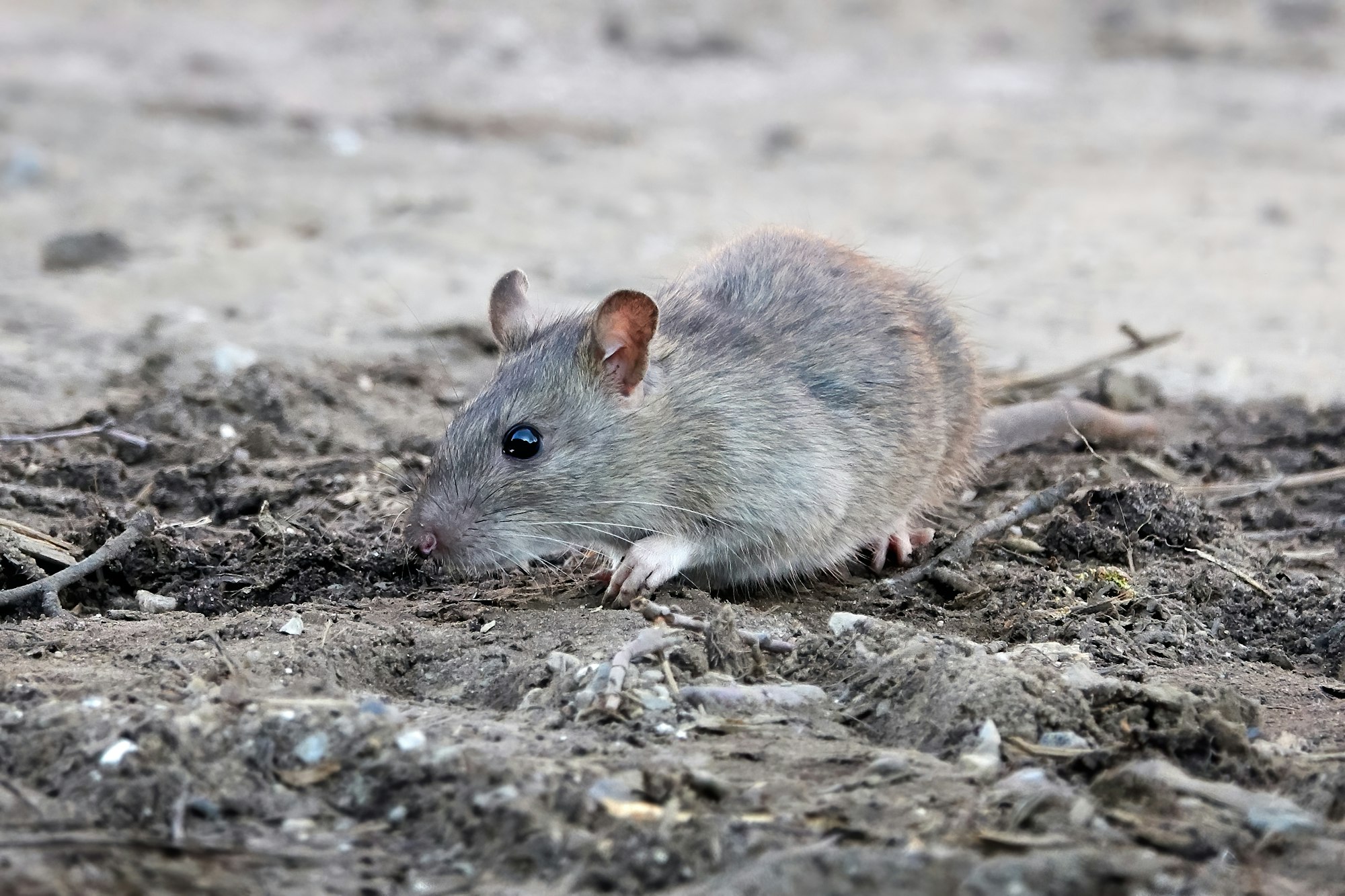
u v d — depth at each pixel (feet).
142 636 31.58
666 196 92.48
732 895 21.56
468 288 69.15
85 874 22.31
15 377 53.21
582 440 35.09
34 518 39.40
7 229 77.71
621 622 31.96
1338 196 93.35
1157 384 53.57
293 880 22.67
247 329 60.90
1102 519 39.45
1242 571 37.47
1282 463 46.83
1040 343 62.34
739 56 144.05
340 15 149.28
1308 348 61.41
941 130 116.16
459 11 152.46
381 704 27.20
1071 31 153.17
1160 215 88.38
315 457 46.24
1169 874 22.48
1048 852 22.90
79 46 131.54
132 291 66.64
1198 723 26.68
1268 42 147.13
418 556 35.47
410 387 53.67
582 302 67.21
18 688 27.35
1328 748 27.58
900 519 39.47
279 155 100.58
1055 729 27.17
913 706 28.25
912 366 38.96
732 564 37.09
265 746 25.68
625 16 151.12
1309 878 22.74
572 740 26.58
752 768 25.79
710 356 36.32
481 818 23.72
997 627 34.45
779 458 36.11
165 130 105.81
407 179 95.04
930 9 160.25
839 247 41.70
